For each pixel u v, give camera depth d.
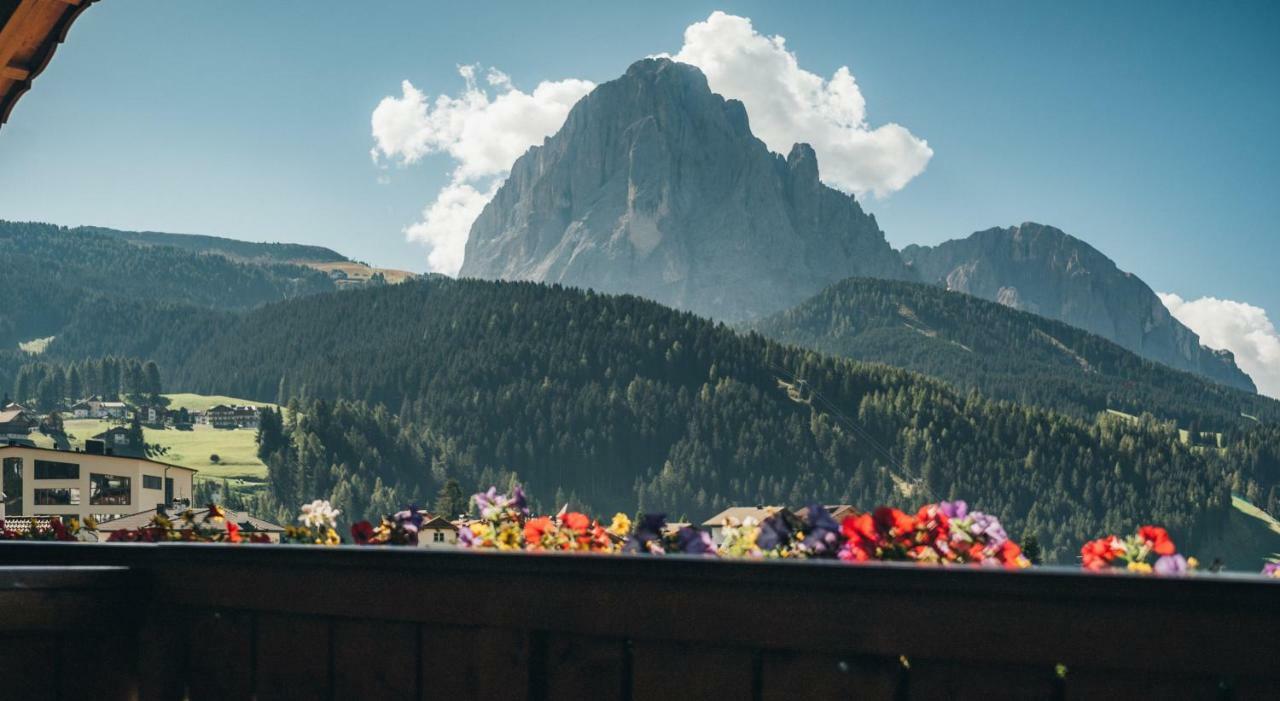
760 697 1.96
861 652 1.86
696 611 2.01
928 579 1.81
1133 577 1.67
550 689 2.16
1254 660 1.60
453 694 2.27
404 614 2.32
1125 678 1.69
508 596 2.20
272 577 2.51
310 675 2.46
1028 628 1.75
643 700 2.06
